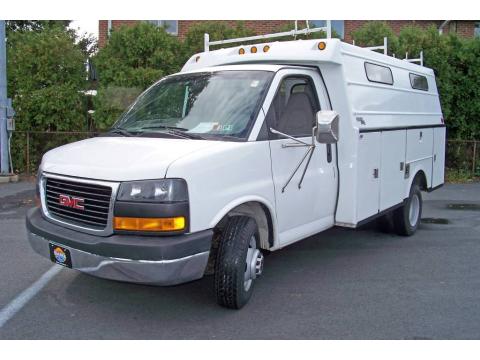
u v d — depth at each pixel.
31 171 13.27
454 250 6.95
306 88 5.46
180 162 3.98
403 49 13.21
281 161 4.92
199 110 5.00
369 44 13.35
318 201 5.46
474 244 7.28
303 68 5.46
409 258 6.55
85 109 13.52
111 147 4.50
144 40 12.98
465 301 5.04
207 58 6.27
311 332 4.30
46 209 4.55
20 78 12.90
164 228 3.88
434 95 8.81
